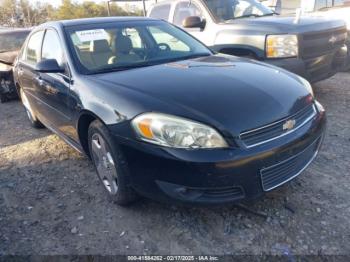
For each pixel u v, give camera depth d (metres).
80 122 3.27
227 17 5.71
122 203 3.00
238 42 5.19
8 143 5.00
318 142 3.04
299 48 4.73
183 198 2.48
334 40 5.19
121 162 2.75
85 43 3.64
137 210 3.04
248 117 2.50
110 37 3.78
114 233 2.79
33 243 2.76
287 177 2.70
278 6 9.43
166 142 2.45
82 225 2.92
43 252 2.66
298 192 3.10
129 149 2.63
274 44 4.82
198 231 2.74
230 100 2.60
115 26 3.94
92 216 3.03
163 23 4.32
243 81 2.89
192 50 3.95
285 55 4.79
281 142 2.56
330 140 4.11
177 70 3.19
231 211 2.93
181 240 2.66
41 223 3.00
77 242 2.73
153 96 2.67
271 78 3.04
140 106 2.61
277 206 2.94
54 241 2.76
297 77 3.33
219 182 2.41
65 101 3.46
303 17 5.40
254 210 2.90
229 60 3.57
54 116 3.96
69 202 3.26
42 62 3.56
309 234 2.62
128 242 2.69
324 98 5.71
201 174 2.38
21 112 6.69
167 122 2.46
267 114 2.56
